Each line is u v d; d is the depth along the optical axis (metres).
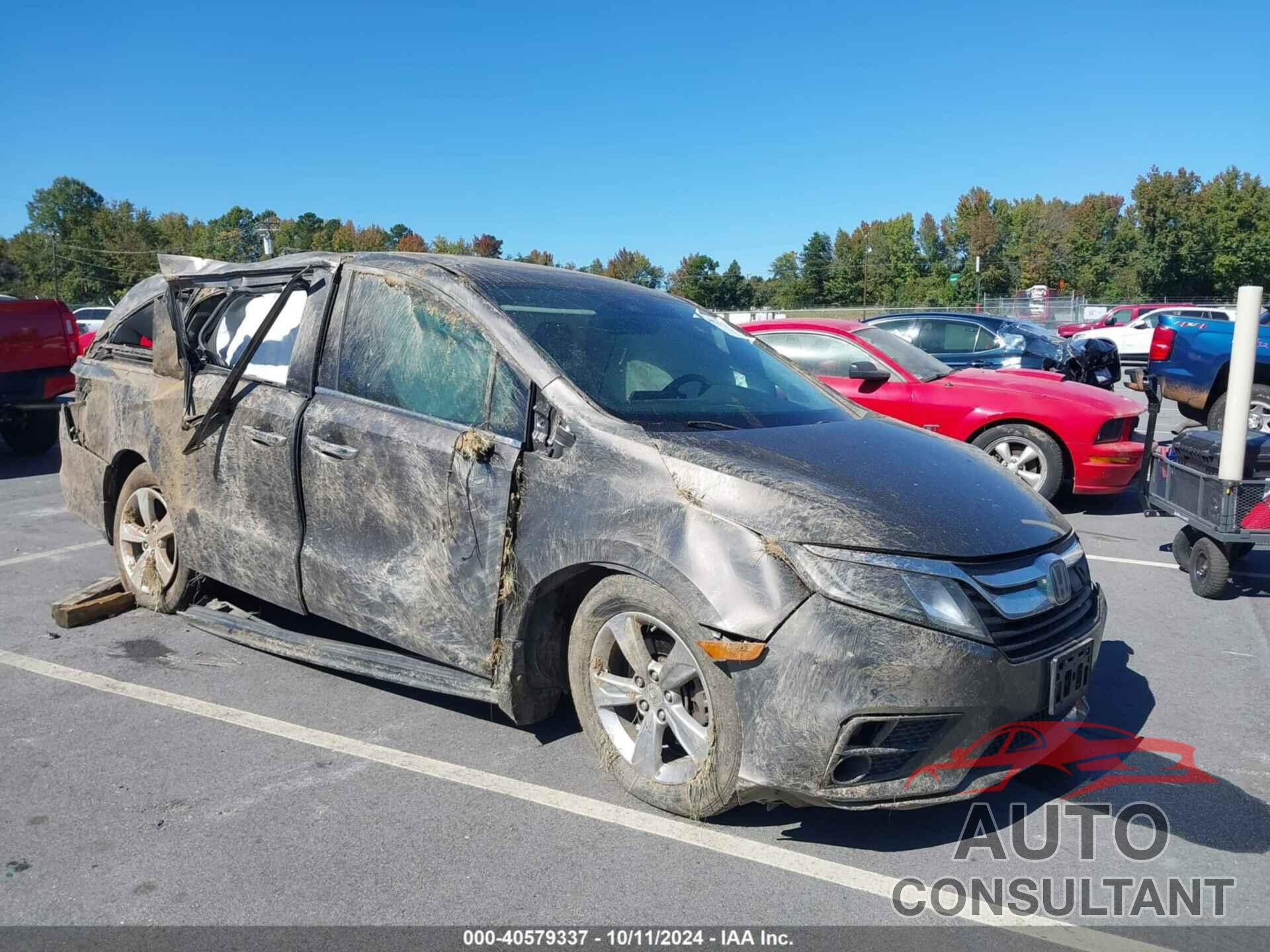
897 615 2.71
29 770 3.44
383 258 4.07
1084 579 3.28
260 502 4.12
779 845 3.00
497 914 2.64
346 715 3.92
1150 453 6.15
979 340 11.12
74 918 2.61
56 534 7.11
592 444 3.21
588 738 3.34
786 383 4.20
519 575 3.28
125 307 5.30
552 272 4.34
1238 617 5.32
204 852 2.93
